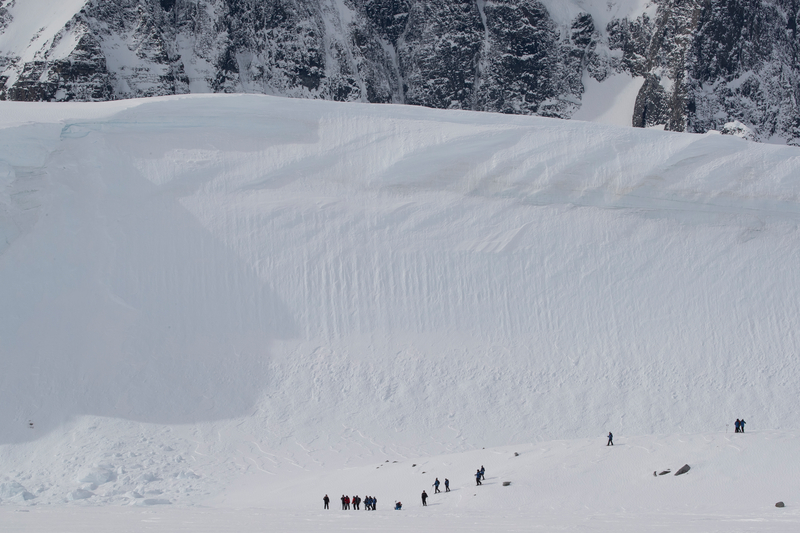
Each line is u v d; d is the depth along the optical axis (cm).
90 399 5500
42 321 6009
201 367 5922
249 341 6256
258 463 4878
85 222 6581
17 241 6366
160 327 6188
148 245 6619
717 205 7106
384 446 5188
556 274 6762
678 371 6088
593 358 6231
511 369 6078
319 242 6812
